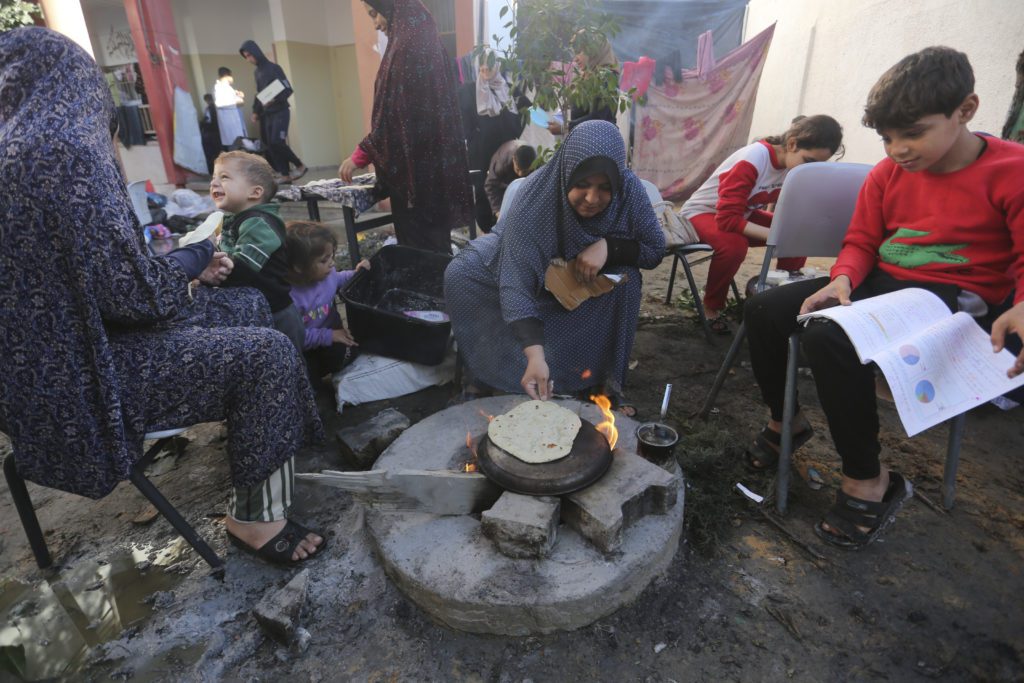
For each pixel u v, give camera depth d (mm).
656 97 7684
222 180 2443
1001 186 1669
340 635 1612
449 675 1501
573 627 1594
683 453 2238
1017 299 1605
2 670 1554
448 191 3641
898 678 1470
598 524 1601
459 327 2557
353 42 11188
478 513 1821
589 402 2484
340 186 3725
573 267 2350
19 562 1915
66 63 1440
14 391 1438
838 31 6285
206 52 10695
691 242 3426
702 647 1561
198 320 2006
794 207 2307
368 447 2283
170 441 2525
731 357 2463
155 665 1545
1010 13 4195
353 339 2910
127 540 1990
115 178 1430
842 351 1658
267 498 1771
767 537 1932
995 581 1741
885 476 1844
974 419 2586
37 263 1360
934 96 1550
